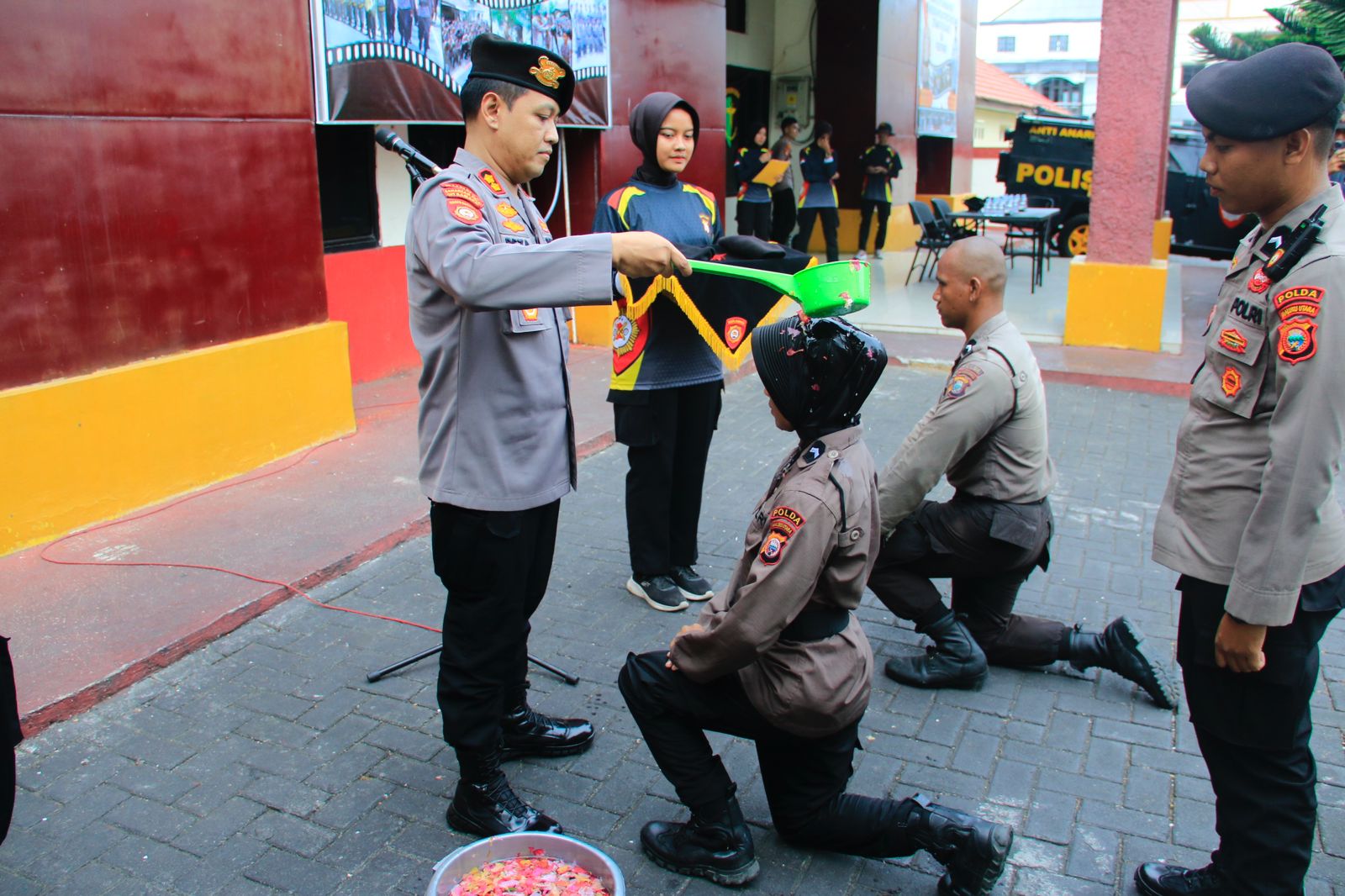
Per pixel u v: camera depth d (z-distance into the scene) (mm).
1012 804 2865
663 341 3854
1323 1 16406
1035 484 3307
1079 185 15250
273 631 3773
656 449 3928
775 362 2270
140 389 4590
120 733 3137
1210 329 2227
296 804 2826
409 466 5285
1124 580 4379
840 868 2598
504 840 2295
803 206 12703
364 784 2920
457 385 2488
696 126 3883
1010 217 11633
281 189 5246
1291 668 2080
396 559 4395
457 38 6309
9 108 4035
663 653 2531
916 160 17344
